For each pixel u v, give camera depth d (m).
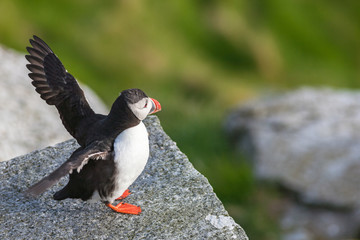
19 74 10.79
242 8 24.06
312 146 13.95
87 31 18.89
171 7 21.67
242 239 5.90
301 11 25.70
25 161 7.23
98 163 5.41
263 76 22.34
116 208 6.21
